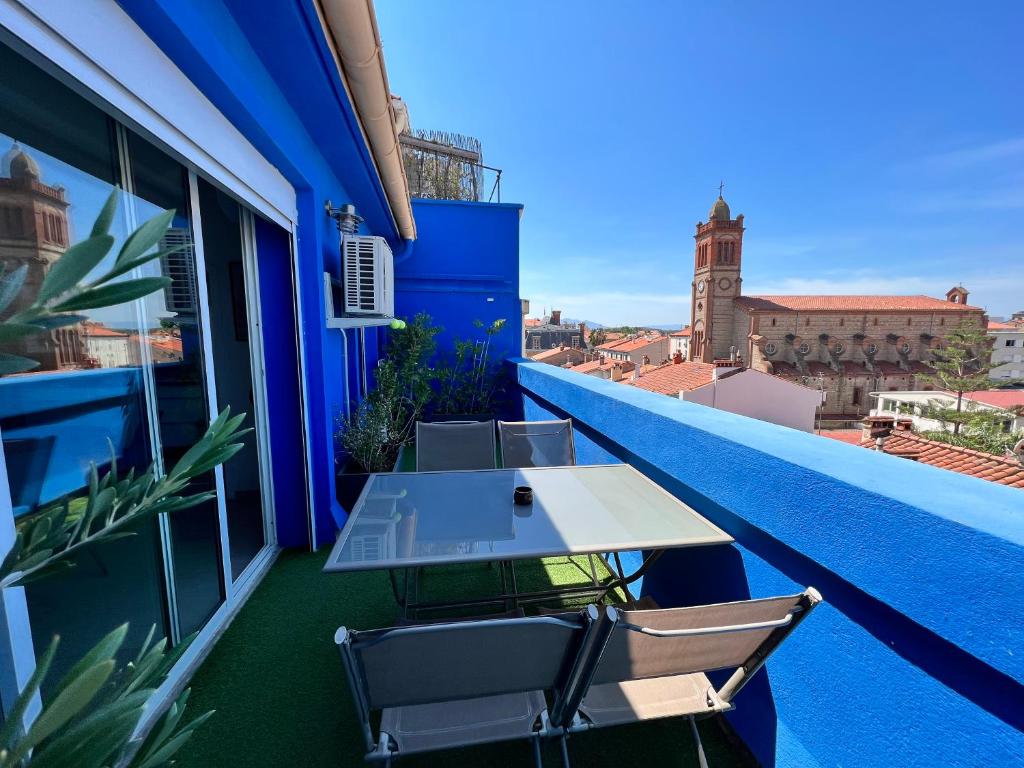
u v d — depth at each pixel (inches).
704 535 56.2
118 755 19.7
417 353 212.4
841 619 42.0
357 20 66.6
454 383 234.5
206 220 113.7
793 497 45.3
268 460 98.8
